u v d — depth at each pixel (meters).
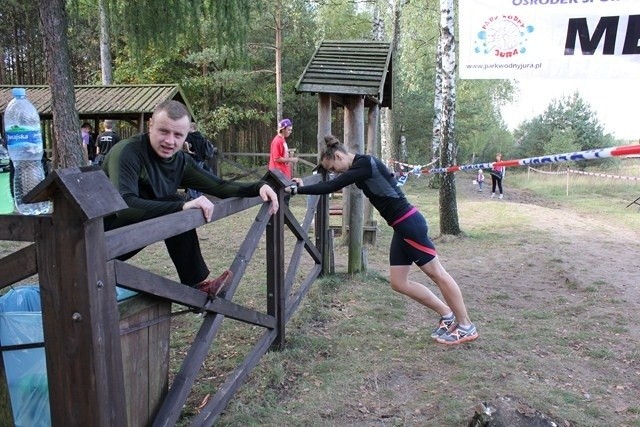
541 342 4.16
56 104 8.05
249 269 6.21
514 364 3.69
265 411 3.00
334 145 3.93
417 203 13.82
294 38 21.38
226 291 2.92
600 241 8.79
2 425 2.14
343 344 3.98
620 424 2.94
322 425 2.88
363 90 5.93
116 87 13.84
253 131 26.20
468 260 7.30
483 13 4.38
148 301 2.21
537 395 3.20
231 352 3.80
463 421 2.88
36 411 2.15
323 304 4.93
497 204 13.98
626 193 18.80
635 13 4.05
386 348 3.96
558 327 4.54
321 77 6.16
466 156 36.81
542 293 5.64
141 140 2.45
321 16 18.28
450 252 7.87
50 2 7.82
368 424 2.91
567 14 4.20
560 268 6.61
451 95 8.81
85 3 9.66
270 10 18.62
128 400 2.14
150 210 2.25
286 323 4.33
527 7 4.28
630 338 4.29
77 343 1.67
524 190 21.39
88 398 1.69
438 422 2.89
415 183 20.81
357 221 5.96
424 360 3.76
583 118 36.28
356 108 6.17
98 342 1.67
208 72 20.81
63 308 1.67
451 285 3.96
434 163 17.92
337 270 6.23
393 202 3.87
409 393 3.27
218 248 7.38
